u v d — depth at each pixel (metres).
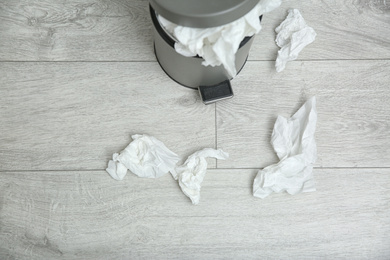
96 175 0.87
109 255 0.85
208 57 0.69
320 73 0.92
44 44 0.92
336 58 0.92
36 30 0.93
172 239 0.85
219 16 0.61
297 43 0.89
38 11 0.93
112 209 0.86
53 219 0.86
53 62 0.91
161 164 0.85
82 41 0.92
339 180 0.88
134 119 0.89
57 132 0.89
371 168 0.88
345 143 0.89
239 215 0.86
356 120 0.90
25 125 0.89
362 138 0.89
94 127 0.89
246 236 0.85
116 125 0.89
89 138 0.88
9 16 0.93
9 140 0.88
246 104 0.90
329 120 0.90
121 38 0.92
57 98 0.90
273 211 0.86
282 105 0.90
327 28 0.94
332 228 0.86
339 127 0.90
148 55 0.92
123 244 0.85
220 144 0.88
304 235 0.85
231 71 0.67
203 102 0.85
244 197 0.86
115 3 0.93
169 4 0.62
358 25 0.94
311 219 0.86
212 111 0.89
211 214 0.86
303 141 0.86
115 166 0.86
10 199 0.86
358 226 0.86
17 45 0.92
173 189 0.86
